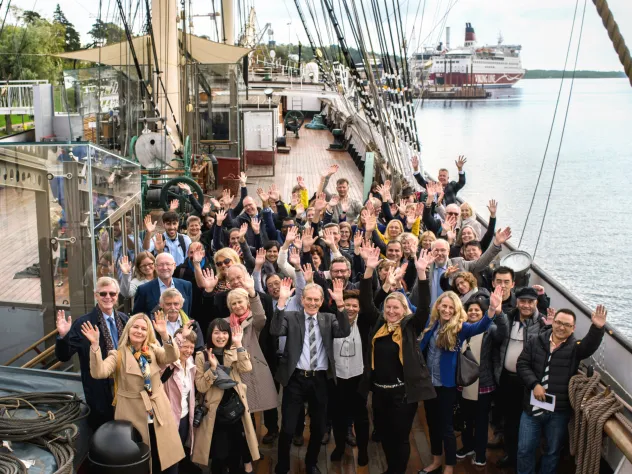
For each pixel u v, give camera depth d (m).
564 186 44.47
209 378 5.68
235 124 16.52
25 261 7.06
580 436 5.82
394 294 5.91
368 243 7.93
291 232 7.20
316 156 20.84
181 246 8.22
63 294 7.11
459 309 6.00
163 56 15.56
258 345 6.17
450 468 6.17
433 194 9.64
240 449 5.96
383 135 15.40
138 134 14.20
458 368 6.04
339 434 6.42
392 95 16.58
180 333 5.72
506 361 6.28
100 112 12.95
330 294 6.20
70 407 5.75
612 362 6.47
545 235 34.62
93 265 6.98
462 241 8.34
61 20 46.62
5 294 7.18
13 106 21.14
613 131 69.88
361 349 6.33
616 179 45.97
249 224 8.92
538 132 69.19
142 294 6.59
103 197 7.24
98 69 12.88
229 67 16.31
